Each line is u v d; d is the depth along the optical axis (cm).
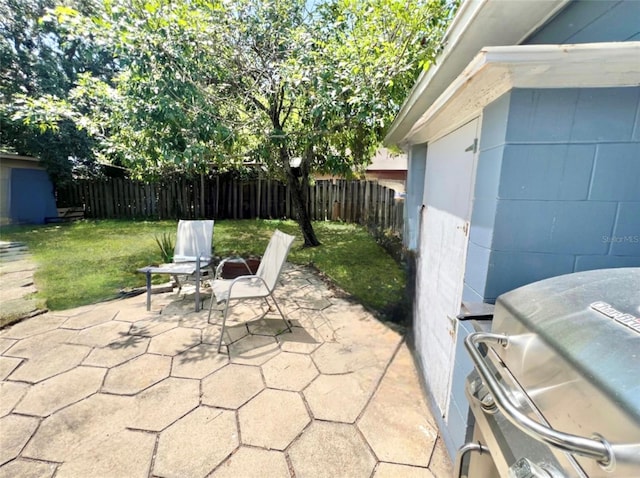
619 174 102
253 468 149
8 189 812
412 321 292
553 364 63
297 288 393
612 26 103
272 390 203
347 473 147
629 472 46
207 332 277
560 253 110
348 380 214
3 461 151
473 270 133
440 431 171
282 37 387
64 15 266
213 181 926
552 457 65
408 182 480
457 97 120
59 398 192
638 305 65
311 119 408
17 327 280
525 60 88
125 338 264
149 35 274
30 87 854
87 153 895
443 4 254
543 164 107
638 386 48
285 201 935
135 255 522
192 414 182
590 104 100
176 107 307
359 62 297
